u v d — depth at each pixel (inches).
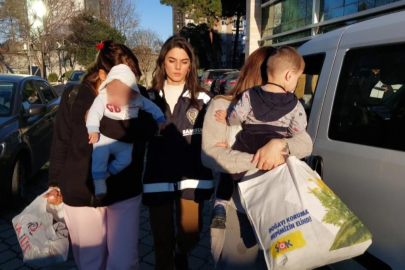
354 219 59.4
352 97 88.7
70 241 96.3
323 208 59.1
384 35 81.4
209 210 177.2
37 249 87.5
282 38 832.3
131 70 82.1
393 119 75.8
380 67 82.0
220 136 74.6
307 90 112.0
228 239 76.0
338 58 95.7
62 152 86.9
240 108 69.9
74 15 1085.1
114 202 85.7
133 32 1240.2
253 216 64.1
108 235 89.4
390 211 71.3
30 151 181.8
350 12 561.3
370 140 80.0
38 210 89.9
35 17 901.8
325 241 56.3
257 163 67.3
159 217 99.0
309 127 100.7
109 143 80.8
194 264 129.0
